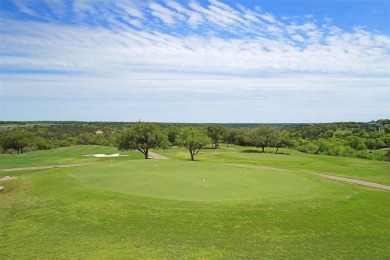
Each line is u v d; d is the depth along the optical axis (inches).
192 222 703.7
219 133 5172.2
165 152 4030.5
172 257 555.8
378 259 588.4
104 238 629.6
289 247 615.8
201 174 1280.8
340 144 4667.8
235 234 658.8
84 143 5757.9
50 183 1056.2
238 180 1167.6
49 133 6958.7
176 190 968.3
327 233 693.9
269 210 783.7
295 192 978.1
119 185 1027.9
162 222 702.5
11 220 739.4
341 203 889.5
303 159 2935.5
